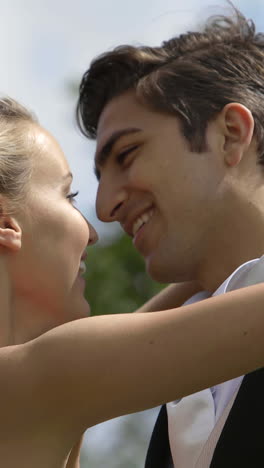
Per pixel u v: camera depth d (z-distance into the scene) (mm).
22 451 3717
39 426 3697
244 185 4996
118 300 11453
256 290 3623
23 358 3688
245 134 5020
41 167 4230
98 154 5273
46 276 4125
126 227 5258
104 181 5230
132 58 5312
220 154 5027
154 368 3559
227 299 3615
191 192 4996
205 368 3547
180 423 4461
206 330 3553
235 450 3998
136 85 5234
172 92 5113
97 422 3734
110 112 5281
